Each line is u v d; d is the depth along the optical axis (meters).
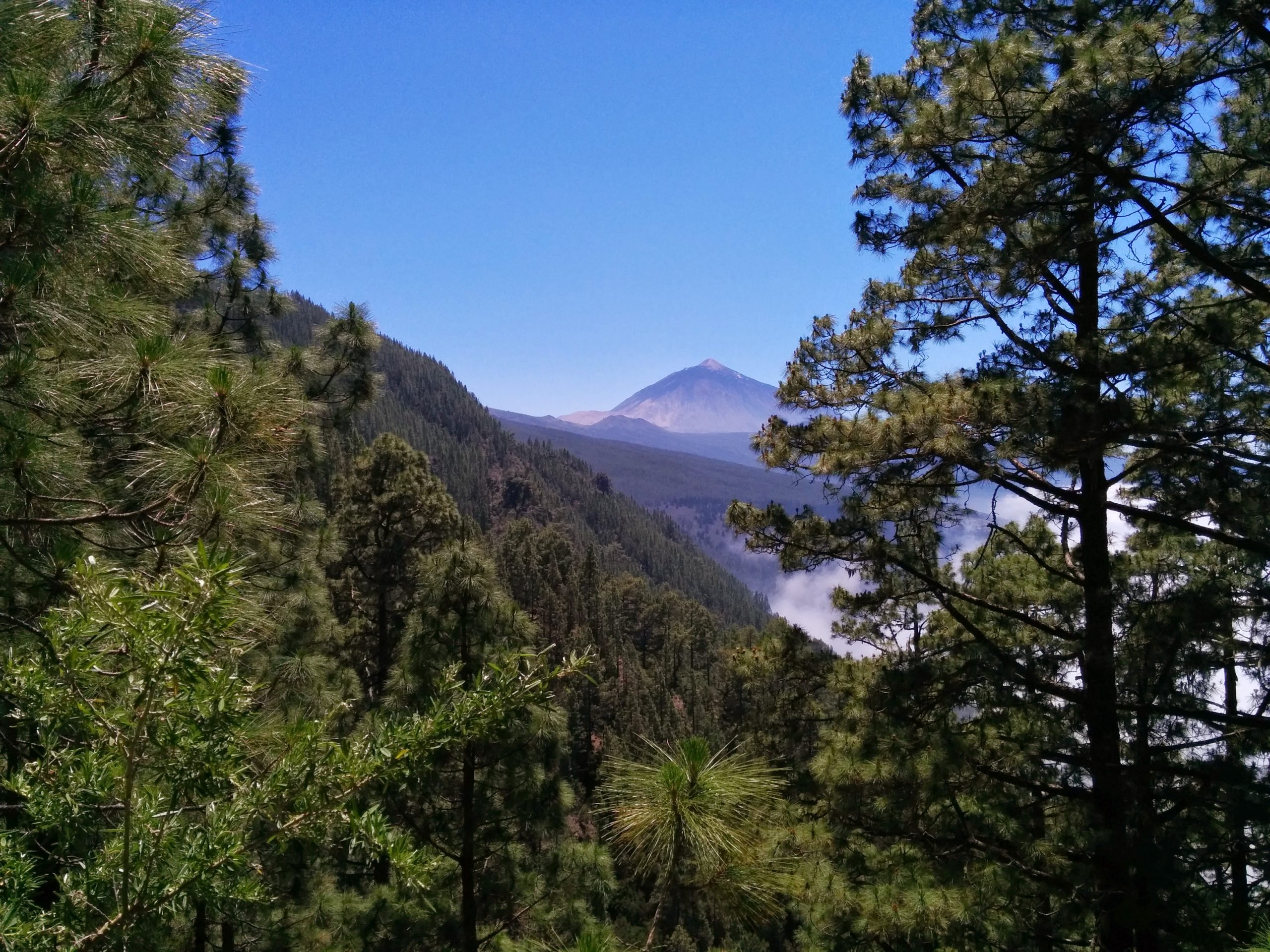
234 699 2.37
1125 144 6.41
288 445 4.04
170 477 3.29
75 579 2.31
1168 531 8.51
